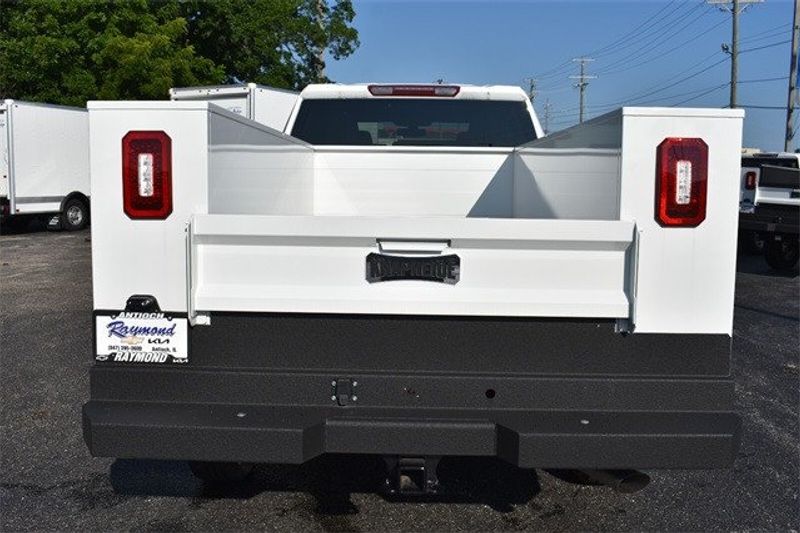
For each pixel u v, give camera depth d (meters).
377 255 3.10
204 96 16.17
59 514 4.03
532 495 4.28
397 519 3.96
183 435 2.99
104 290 3.15
